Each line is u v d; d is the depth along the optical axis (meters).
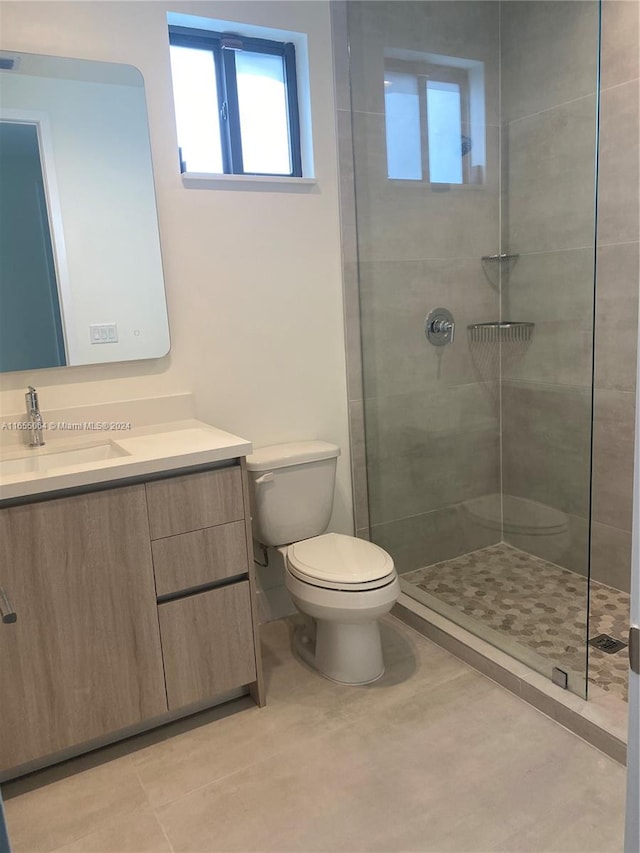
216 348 2.40
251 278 2.43
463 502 2.76
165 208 2.23
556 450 2.45
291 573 2.17
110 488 1.74
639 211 2.36
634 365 2.47
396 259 2.67
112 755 1.90
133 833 1.62
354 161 2.55
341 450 2.74
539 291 2.58
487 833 1.55
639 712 0.67
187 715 2.06
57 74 2.01
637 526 0.64
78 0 2.01
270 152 2.58
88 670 1.78
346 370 2.69
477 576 2.67
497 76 2.70
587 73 2.33
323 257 2.56
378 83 2.54
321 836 1.57
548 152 2.51
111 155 2.11
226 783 1.76
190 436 2.07
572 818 1.59
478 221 2.76
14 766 1.73
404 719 1.98
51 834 1.63
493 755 1.81
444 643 2.37
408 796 1.68
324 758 1.84
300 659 2.35
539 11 2.48
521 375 2.60
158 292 2.24
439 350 2.76
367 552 2.21
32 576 1.67
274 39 2.45
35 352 2.08
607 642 2.27
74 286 2.11
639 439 0.63
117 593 1.79
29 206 2.02
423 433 2.79
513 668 2.10
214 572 1.93
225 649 1.98
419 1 2.53
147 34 2.12
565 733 1.89
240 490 1.93
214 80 2.45
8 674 1.68
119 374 2.23
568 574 2.42
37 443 2.04
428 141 2.64
